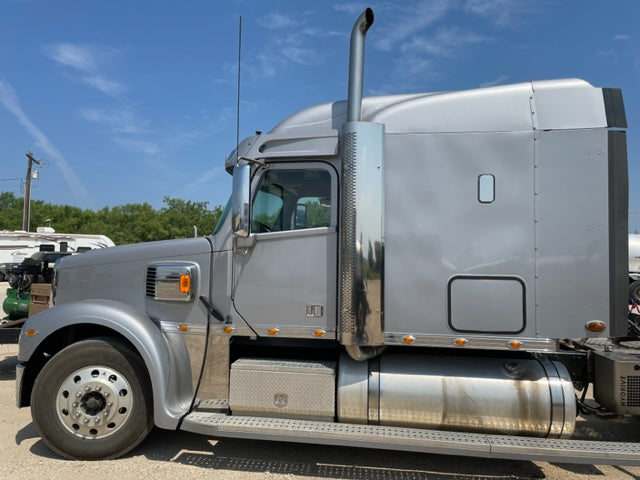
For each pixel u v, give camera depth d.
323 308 3.56
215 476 3.40
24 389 3.76
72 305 3.71
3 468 3.44
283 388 3.53
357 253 3.34
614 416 3.52
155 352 3.53
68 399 3.58
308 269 3.59
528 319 3.29
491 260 3.34
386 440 3.20
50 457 3.65
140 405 3.57
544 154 3.33
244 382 3.56
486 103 3.44
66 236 23.52
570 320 3.25
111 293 3.98
